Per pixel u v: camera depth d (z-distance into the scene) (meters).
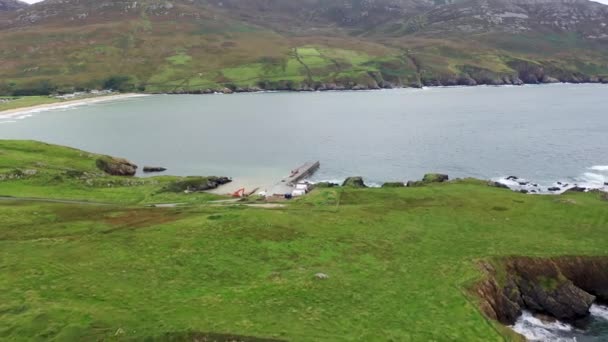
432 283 49.34
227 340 37.22
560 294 52.97
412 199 80.75
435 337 39.56
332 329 39.75
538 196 81.12
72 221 66.69
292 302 44.19
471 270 52.50
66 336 36.38
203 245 57.62
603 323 50.44
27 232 61.50
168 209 74.56
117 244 57.47
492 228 65.75
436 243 60.50
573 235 62.88
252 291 46.22
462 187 88.12
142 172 123.12
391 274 51.47
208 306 42.66
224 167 128.62
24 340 36.03
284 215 69.88
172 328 38.09
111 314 40.12
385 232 64.19
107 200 83.06
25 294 43.41
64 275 48.22
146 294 44.69
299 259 54.81
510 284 53.44
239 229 63.06
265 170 124.56
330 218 69.75
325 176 117.19
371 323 41.19
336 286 47.97
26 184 88.69
